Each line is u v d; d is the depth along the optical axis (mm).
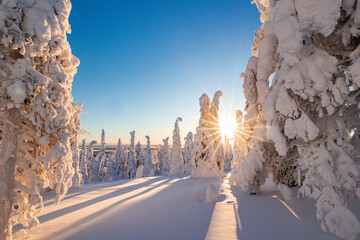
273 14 7629
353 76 4469
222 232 5266
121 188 15430
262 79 8250
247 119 10734
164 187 14289
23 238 5410
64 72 5645
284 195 7902
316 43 5535
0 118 4934
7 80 4676
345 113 5648
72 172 5699
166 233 5418
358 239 4426
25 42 4578
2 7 4230
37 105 4906
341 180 5047
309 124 5117
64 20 5574
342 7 4945
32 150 5910
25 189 5102
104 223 6504
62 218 7250
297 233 5059
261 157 8820
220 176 19766
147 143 49688
